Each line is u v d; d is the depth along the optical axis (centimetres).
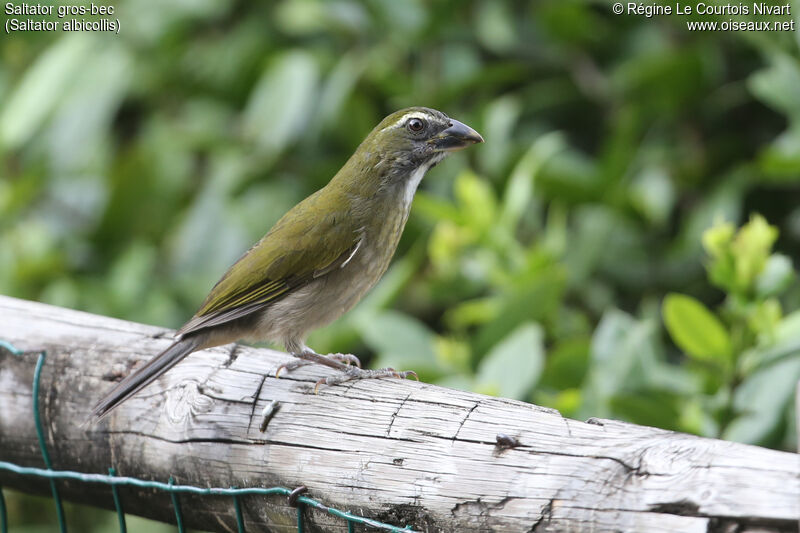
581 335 1063
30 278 1231
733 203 1073
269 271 821
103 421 675
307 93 1173
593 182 1105
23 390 714
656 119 1162
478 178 1187
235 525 637
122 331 720
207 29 1355
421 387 603
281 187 1230
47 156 1285
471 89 1211
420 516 547
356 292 870
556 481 503
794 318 812
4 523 758
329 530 589
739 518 447
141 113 1379
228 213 1214
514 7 1223
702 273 1109
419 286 1198
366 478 569
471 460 536
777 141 1079
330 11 1229
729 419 795
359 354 1183
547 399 848
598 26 1183
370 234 856
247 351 696
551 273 927
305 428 606
